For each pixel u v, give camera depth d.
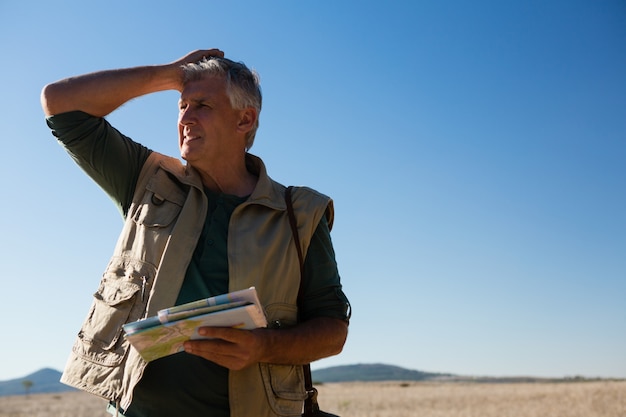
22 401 71.88
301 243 3.35
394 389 86.00
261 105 3.59
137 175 3.44
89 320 3.16
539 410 37.62
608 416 32.34
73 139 3.27
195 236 3.23
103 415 42.38
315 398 3.29
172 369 3.00
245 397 2.99
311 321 3.19
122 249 3.25
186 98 3.41
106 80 3.32
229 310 2.54
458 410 41.28
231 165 3.46
